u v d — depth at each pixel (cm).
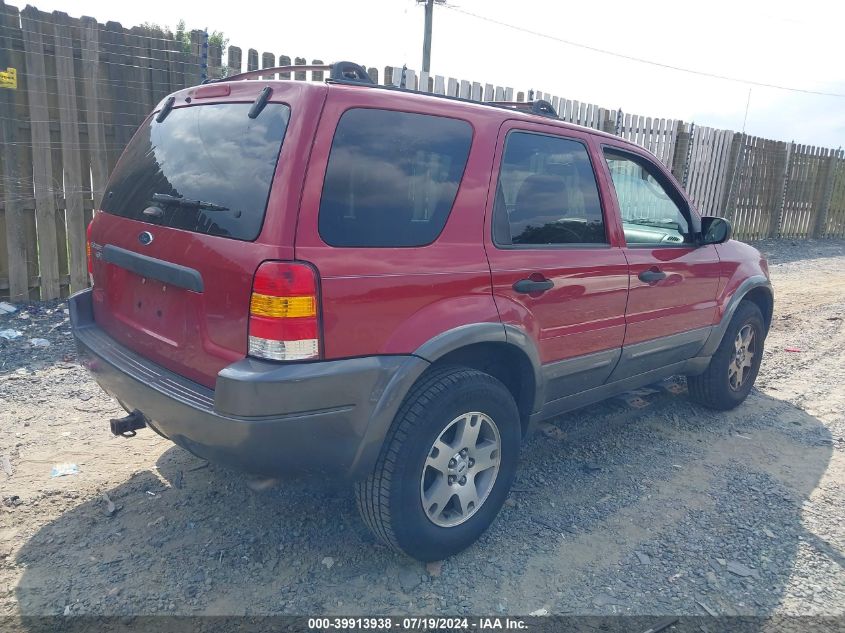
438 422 277
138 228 295
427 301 274
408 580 288
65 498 336
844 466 417
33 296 646
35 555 291
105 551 297
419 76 875
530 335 318
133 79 657
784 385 571
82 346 326
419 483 277
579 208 356
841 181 1748
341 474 264
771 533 336
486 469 312
